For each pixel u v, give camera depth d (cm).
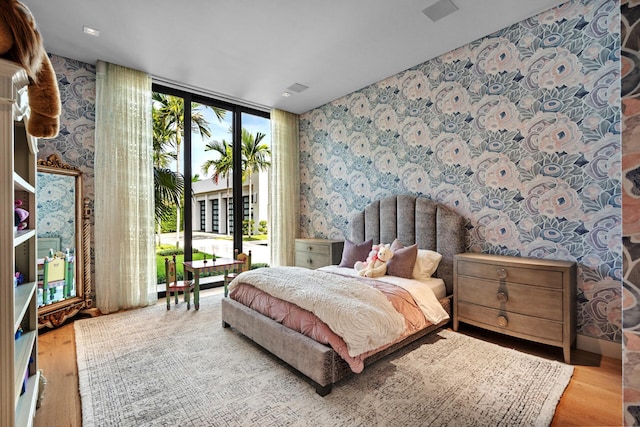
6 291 100
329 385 179
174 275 353
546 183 258
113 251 330
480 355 228
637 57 98
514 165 276
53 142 313
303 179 512
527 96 267
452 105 318
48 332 277
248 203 531
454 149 318
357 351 179
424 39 296
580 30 239
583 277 238
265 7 246
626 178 100
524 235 270
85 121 332
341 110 445
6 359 100
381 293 231
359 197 422
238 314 257
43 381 178
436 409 165
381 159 391
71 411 167
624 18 101
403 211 350
